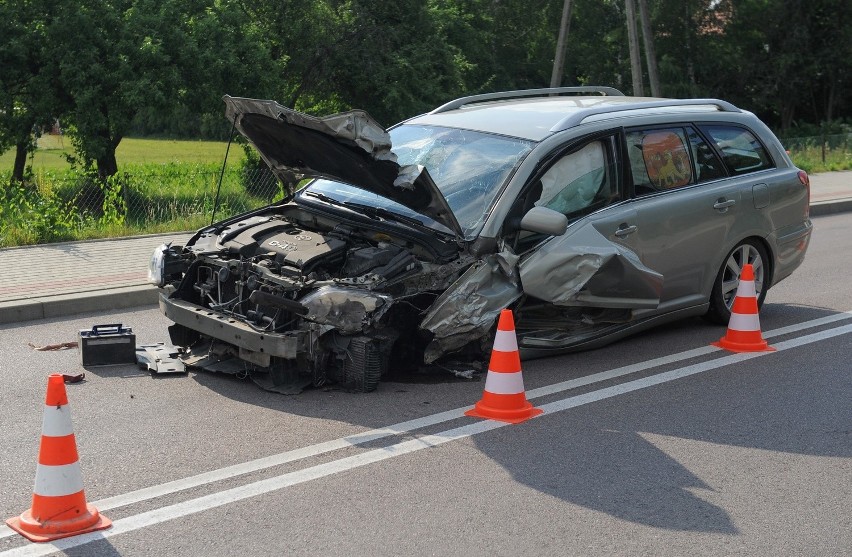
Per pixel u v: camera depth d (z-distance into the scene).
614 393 6.72
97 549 4.27
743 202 8.41
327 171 6.93
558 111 7.81
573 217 7.14
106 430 5.83
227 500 4.82
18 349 7.82
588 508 4.81
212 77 26.38
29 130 26.72
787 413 6.38
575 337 7.47
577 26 50.69
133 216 14.65
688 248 7.95
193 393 6.59
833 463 5.50
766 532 4.58
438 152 7.50
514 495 4.95
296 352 6.27
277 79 28.03
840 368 7.45
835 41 50.03
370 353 6.51
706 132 8.39
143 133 59.06
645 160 7.77
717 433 5.97
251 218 7.73
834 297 10.12
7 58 25.44
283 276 6.50
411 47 33.19
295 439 5.70
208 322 6.64
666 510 4.81
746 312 7.91
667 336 8.34
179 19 26.42
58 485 4.41
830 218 17.31
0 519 4.55
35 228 12.59
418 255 6.69
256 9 31.33
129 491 4.91
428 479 5.14
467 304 6.50
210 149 48.06
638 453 5.60
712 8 50.84
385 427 5.93
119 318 9.05
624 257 7.06
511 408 6.16
